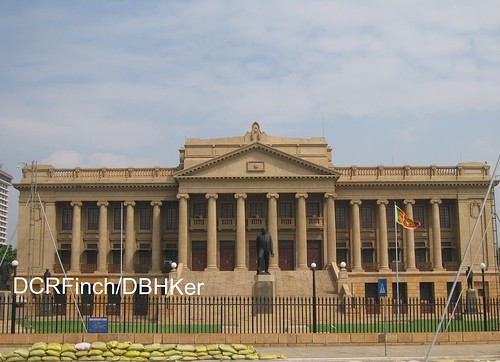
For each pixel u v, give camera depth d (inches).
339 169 3486.7
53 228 3415.4
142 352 1289.4
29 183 3400.6
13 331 1529.3
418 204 3506.4
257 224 3388.3
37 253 3376.0
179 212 3324.3
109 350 1282.0
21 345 1493.6
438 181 3422.7
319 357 1332.4
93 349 1279.5
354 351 1445.6
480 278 3321.9
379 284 1475.1
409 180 3427.7
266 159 3336.6
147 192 3440.0
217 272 3142.2
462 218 3420.3
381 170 3474.4
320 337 1542.8
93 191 3437.5
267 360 1294.3
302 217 3304.6
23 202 3417.8
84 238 3462.1
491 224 3393.2
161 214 3457.2
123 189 3435.0
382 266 3393.2
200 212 3449.8
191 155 3408.0
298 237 3302.2
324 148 3405.5
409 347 1523.1
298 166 3329.2
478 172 3457.2
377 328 1883.6
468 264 3353.8
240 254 3292.3
